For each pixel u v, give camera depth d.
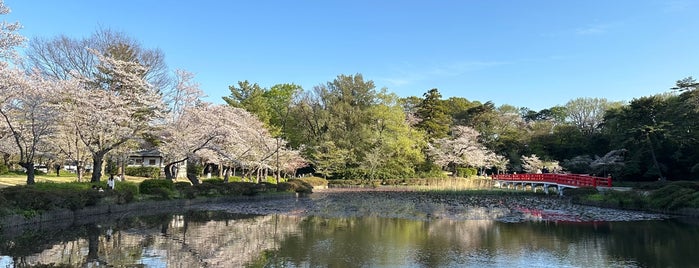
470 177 56.72
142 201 22.34
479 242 13.65
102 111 21.39
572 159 49.12
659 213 22.84
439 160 54.53
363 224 17.81
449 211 23.47
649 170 38.66
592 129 56.44
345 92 53.94
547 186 38.94
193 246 12.51
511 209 24.86
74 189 18.66
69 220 17.30
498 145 60.38
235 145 32.12
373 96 54.47
